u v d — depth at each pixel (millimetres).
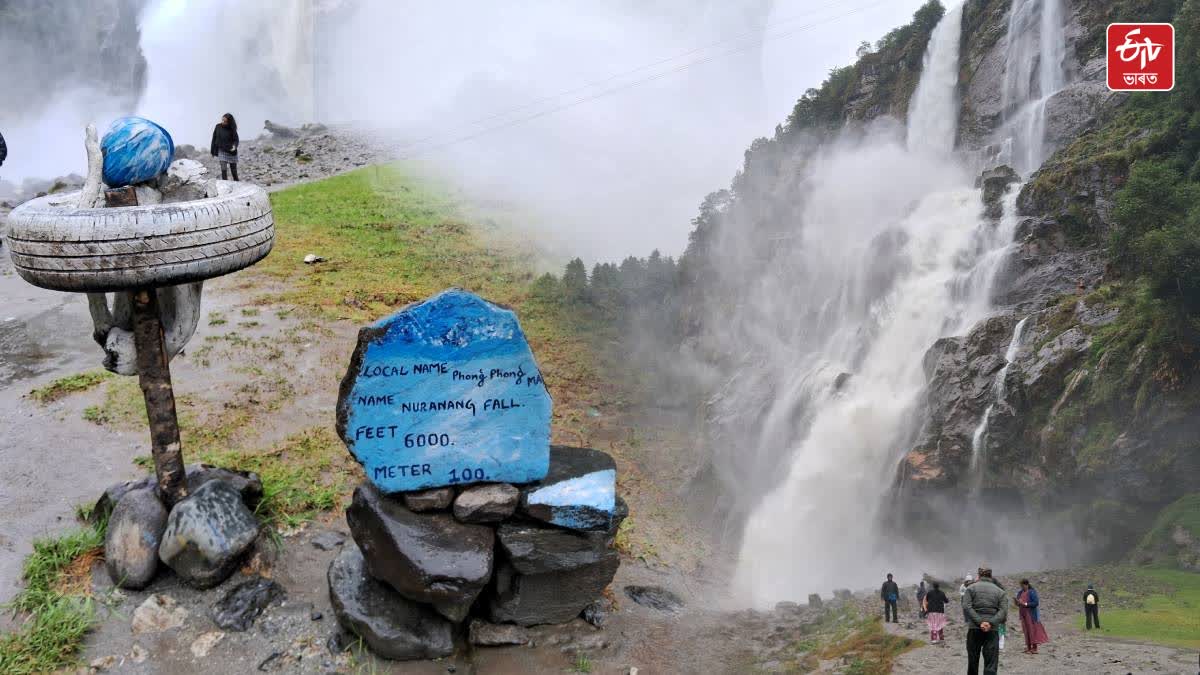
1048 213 17062
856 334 19375
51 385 11570
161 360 7711
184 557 7598
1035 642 8734
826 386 18484
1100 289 15250
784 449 17750
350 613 7234
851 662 8164
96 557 7965
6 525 8625
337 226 20172
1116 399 13633
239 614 7469
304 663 7109
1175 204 13422
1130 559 13000
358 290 16234
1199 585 11328
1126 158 16031
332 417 11570
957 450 15430
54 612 7277
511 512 7434
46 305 14625
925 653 8578
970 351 16078
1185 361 12914
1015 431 14984
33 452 9984
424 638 7211
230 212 7020
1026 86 20453
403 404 7312
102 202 7367
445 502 7441
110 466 9906
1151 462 13164
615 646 7785
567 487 7527
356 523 7422
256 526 8008
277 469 10039
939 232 18969
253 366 12664
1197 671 7723
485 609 7688
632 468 14148
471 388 7391
